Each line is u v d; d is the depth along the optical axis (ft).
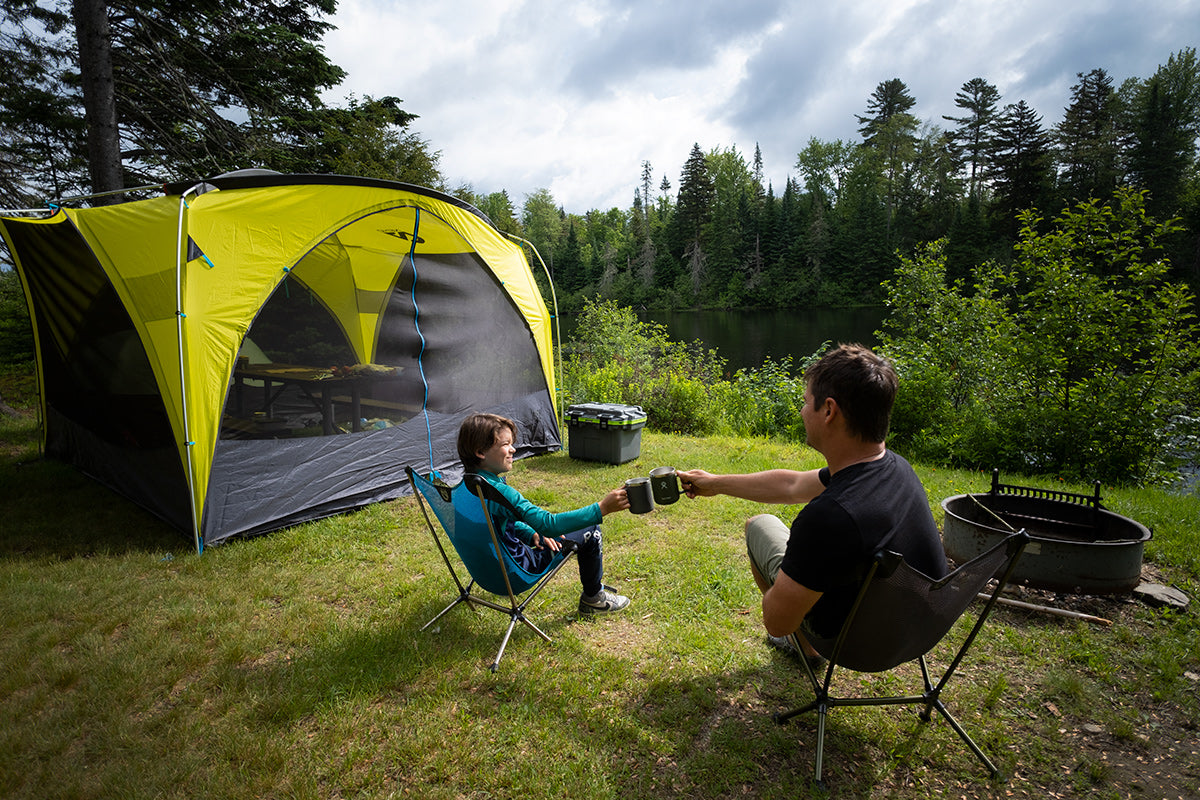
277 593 11.76
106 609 11.06
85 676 9.01
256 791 6.75
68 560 13.38
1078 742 7.58
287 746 7.47
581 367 39.14
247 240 15.34
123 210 15.39
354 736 7.64
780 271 197.98
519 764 7.18
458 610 10.85
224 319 14.62
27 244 18.88
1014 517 12.69
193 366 13.93
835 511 5.76
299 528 15.25
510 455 9.43
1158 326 23.80
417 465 18.81
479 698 8.41
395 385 18.39
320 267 17.25
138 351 14.92
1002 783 6.89
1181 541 13.88
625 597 11.27
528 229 274.98
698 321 156.35
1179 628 10.06
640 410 21.95
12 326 38.91
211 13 34.81
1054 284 25.20
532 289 22.80
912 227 187.83
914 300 31.04
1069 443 24.57
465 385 20.31
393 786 6.90
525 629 10.23
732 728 7.76
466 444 9.15
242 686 8.71
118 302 15.39
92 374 17.94
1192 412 24.27
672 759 7.28
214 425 14.23
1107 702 8.32
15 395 35.88
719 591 11.63
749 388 34.17
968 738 7.18
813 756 7.34
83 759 7.38
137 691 8.58
